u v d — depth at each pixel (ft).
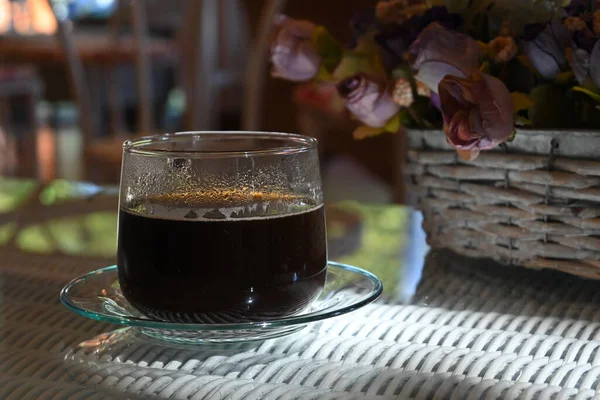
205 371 1.39
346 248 2.04
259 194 1.44
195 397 1.31
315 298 1.51
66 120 16.06
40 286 1.76
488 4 1.67
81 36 9.96
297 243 1.46
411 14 1.79
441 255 1.91
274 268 1.44
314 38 1.82
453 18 1.67
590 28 1.56
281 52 1.82
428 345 1.46
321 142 7.25
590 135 1.54
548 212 1.59
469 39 1.59
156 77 12.82
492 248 1.70
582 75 1.53
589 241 1.58
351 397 1.30
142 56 5.50
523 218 1.63
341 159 8.95
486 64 1.59
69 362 1.43
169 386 1.34
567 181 1.56
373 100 1.71
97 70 10.82
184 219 1.42
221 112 8.83
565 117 1.60
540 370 1.36
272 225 1.44
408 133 1.79
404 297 1.68
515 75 1.61
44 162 10.78
